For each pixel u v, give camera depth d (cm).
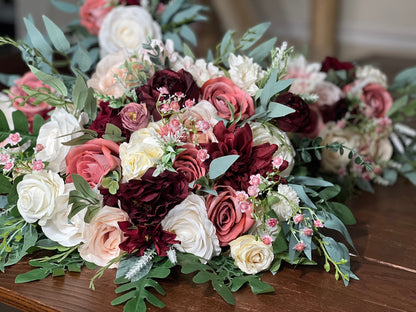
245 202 91
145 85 100
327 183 103
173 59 109
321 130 138
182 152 94
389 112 144
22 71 192
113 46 142
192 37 153
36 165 94
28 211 94
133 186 90
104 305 86
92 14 156
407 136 155
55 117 99
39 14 314
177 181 91
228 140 93
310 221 97
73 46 159
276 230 94
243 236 94
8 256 100
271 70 104
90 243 93
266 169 94
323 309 86
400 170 148
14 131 104
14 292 89
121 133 96
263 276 95
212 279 87
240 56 109
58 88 102
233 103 99
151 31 143
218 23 326
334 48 383
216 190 96
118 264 94
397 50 402
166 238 91
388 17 401
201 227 92
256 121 102
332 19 373
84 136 96
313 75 145
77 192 91
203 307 86
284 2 419
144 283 88
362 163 109
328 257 93
